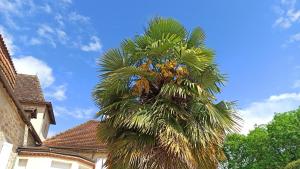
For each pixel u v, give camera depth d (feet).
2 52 47.91
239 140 120.98
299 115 110.42
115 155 26.40
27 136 58.34
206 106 27.37
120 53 30.48
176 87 27.14
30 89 73.61
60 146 69.31
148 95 28.66
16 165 54.34
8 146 46.83
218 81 29.68
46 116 75.97
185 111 27.14
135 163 25.07
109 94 28.94
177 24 31.37
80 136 74.54
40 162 55.36
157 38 31.09
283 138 107.24
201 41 32.07
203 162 26.73
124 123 26.61
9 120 47.96
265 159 110.01
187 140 25.98
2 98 43.16
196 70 28.76
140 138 25.88
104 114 28.43
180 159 24.85
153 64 29.58
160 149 25.23
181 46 29.04
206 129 26.94
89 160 59.62
